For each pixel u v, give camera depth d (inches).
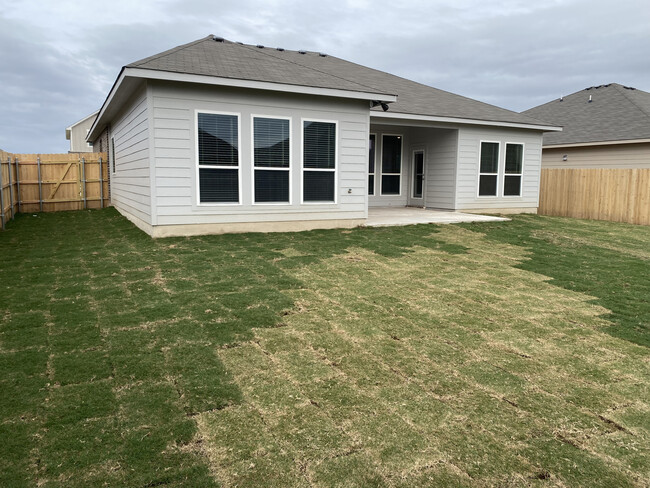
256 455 96.3
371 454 97.5
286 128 364.8
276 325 171.0
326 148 382.9
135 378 128.4
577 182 580.4
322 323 174.4
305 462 94.4
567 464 95.4
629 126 640.4
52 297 201.3
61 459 93.4
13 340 153.6
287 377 131.3
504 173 565.3
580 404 120.4
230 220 355.3
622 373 139.2
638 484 89.9
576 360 147.7
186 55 361.1
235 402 117.3
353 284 228.7
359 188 402.3
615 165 637.9
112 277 233.6
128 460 93.4
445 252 311.0
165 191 331.6
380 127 578.6
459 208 537.6
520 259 297.7
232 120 345.1
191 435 102.7
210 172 343.6
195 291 209.6
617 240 389.4
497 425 109.5
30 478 87.5
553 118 792.3
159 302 194.1
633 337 168.1
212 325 169.0
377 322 177.3
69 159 584.7
